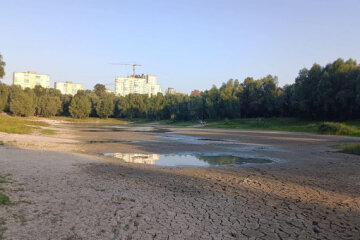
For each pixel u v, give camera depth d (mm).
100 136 39625
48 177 11711
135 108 133375
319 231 7406
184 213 8336
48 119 114000
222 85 107312
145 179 12672
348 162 18969
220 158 20906
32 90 126125
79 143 28750
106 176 12812
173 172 14734
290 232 7301
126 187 10977
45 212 7676
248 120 87000
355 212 8883
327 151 25391
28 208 7848
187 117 113812
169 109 120125
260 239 6855
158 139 37156
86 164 15602
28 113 102438
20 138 29234
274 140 36938
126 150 24312
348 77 65250
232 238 6836
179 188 11266
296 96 77375
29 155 17312
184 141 34781
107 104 129625
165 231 7004
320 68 73750
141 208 8555
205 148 27234
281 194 10750
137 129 65625
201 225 7504
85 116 127125
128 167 15648
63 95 141875
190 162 18953
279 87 94500
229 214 8422
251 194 10680
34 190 9617
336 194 10867
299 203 9680
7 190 9312
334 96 66000
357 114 64688
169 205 8984
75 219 7359
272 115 92125
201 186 11727
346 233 7336
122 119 135875
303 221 8062
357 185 12328
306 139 38375
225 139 38656
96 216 7680
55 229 6652
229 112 95625
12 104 98688
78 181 11422
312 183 12633
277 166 17281
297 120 76188
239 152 24453
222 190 11148
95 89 172250
